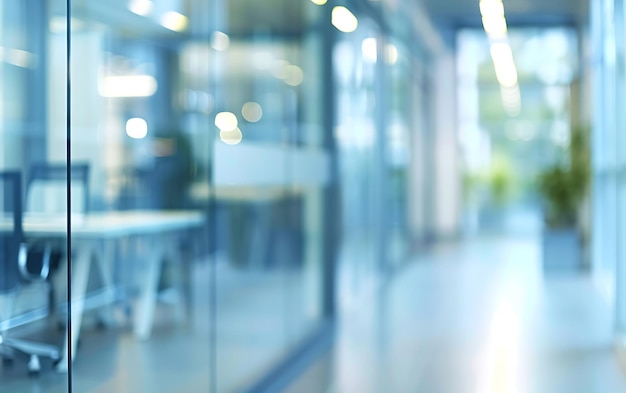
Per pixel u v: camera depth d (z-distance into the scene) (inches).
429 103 578.9
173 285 178.5
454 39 516.1
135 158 175.3
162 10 186.2
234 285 205.2
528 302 327.6
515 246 582.9
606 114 378.6
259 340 214.8
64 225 123.8
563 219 442.9
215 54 206.5
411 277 413.7
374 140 374.6
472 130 744.3
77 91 151.9
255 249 218.2
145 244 169.9
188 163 194.4
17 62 124.0
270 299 225.5
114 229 159.6
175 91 191.3
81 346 129.6
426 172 563.5
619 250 241.3
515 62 613.6
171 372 168.6
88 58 154.8
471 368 209.9
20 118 123.7
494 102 757.3
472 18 451.8
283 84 241.1
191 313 181.9
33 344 116.3
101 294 144.2
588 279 397.4
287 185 243.6
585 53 483.5
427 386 190.7
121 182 167.8
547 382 193.6
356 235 330.3
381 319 292.4
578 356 223.5
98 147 159.3
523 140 785.6
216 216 200.1
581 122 527.2
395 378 199.5
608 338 249.9
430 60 563.8
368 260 356.2
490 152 783.1
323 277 277.1
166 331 169.5
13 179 121.2
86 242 143.7
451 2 416.5
